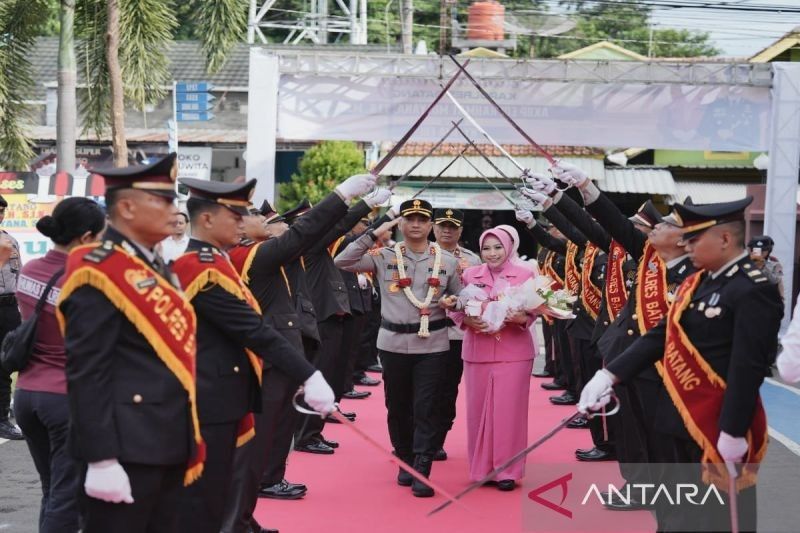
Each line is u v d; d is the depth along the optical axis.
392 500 7.03
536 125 15.76
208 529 4.70
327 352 8.78
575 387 10.99
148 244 4.27
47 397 5.20
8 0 15.38
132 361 4.11
